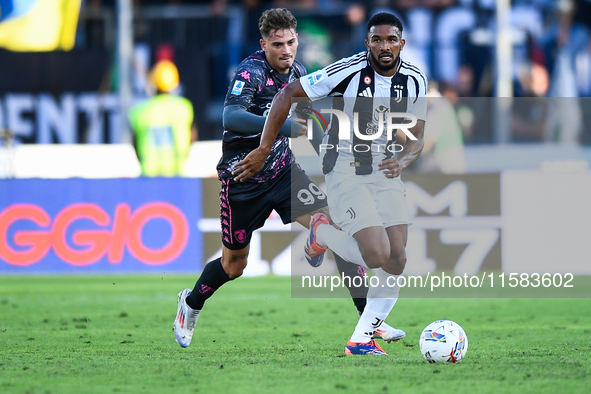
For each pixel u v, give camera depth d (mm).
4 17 47188
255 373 12828
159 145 42375
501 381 11945
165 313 23344
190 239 35938
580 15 51594
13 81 42781
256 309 24375
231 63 49438
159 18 50562
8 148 40906
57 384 12008
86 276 35875
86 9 48969
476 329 19234
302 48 49719
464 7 50781
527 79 51000
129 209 36000
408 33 51125
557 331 18750
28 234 36062
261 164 14906
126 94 42438
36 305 25641
